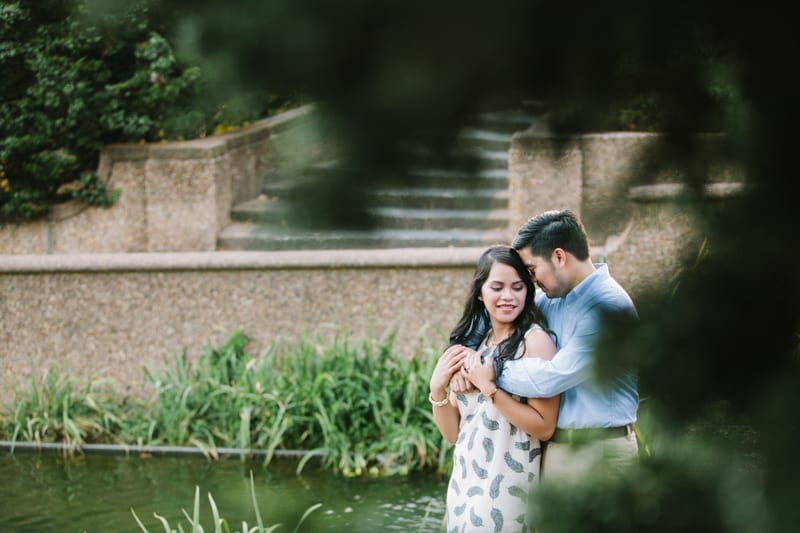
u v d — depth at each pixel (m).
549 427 4.08
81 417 8.66
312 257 8.74
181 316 8.97
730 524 1.07
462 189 1.11
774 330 1.04
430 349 8.18
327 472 7.73
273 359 8.52
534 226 4.23
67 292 9.05
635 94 1.06
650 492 1.15
